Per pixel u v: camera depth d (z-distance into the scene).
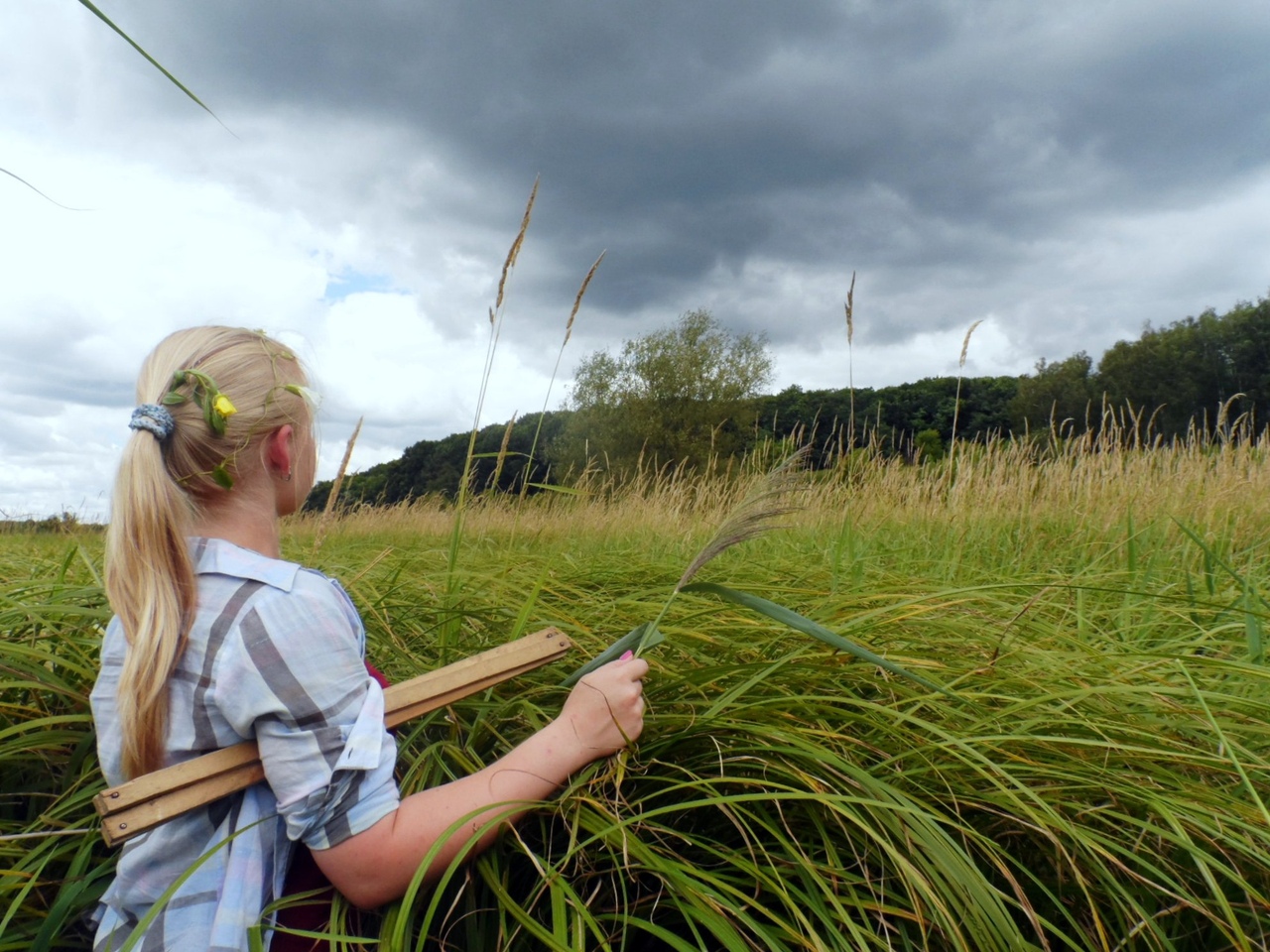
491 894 1.29
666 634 1.89
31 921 1.32
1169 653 2.09
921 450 6.66
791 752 1.40
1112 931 1.33
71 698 1.78
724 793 1.47
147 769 1.12
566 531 6.15
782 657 1.79
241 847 1.09
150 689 1.09
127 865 1.13
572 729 1.29
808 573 3.21
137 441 1.17
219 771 1.08
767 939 1.09
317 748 1.09
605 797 1.37
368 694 1.17
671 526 6.59
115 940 1.13
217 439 1.19
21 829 1.51
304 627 1.14
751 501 1.42
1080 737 1.65
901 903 1.26
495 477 2.28
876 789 1.29
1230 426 6.29
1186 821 1.40
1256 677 1.93
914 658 1.87
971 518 5.31
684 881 1.14
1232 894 1.37
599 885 1.24
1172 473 5.86
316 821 1.08
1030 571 4.06
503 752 1.60
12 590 2.15
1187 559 3.81
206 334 1.28
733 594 1.47
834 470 6.43
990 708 1.71
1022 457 6.36
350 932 1.16
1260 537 4.27
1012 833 1.46
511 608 2.17
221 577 1.16
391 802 1.12
